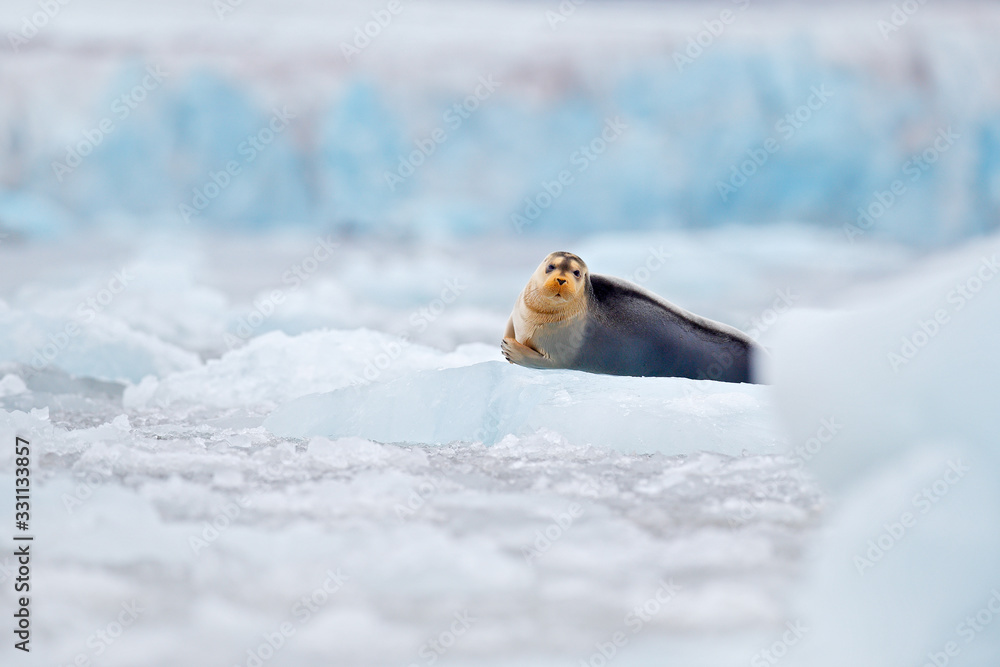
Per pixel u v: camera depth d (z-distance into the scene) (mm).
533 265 74250
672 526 9375
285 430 15758
